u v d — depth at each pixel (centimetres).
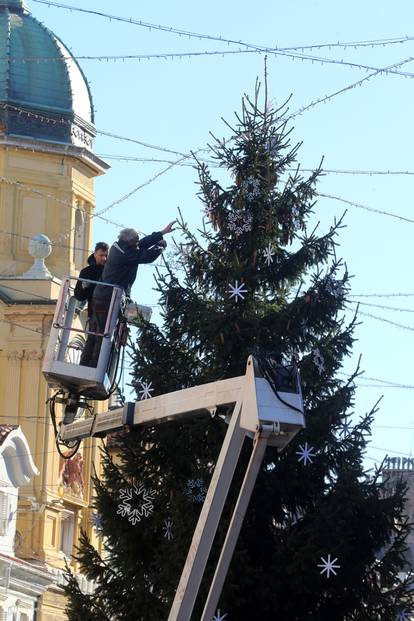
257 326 3334
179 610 2148
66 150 7062
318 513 3222
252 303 3416
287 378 2134
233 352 3353
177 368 3438
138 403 2430
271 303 3478
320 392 3356
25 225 7019
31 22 7231
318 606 3253
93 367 2448
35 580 6138
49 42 7188
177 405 2331
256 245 3444
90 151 7188
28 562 6378
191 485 3225
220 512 2156
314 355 3306
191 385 3403
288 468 3269
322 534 3180
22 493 6581
